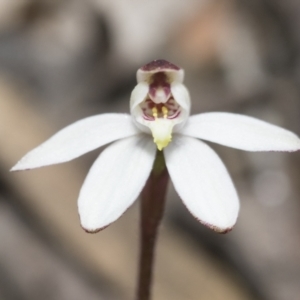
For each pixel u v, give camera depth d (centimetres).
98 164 10
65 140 11
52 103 19
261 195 16
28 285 14
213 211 10
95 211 10
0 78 17
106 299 14
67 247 15
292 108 19
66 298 14
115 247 14
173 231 15
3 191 15
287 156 17
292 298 14
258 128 11
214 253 15
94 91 20
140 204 11
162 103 11
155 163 11
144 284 11
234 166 17
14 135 16
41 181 15
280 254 15
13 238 15
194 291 14
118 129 11
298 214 16
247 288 15
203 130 11
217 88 20
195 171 10
